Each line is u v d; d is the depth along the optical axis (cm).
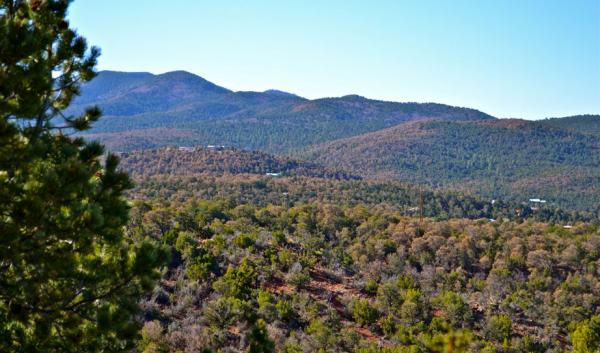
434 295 4322
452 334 681
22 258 683
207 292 3516
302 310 3556
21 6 829
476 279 5022
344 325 3659
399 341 3400
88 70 883
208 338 2738
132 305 792
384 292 4066
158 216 4912
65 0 857
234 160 16462
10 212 673
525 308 4275
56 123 846
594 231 7238
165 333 2786
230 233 5147
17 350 713
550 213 13238
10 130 655
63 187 676
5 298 717
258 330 897
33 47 689
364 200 12025
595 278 5034
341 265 4900
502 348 3594
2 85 675
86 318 767
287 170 17062
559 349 3603
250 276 3841
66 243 726
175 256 3944
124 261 784
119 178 761
